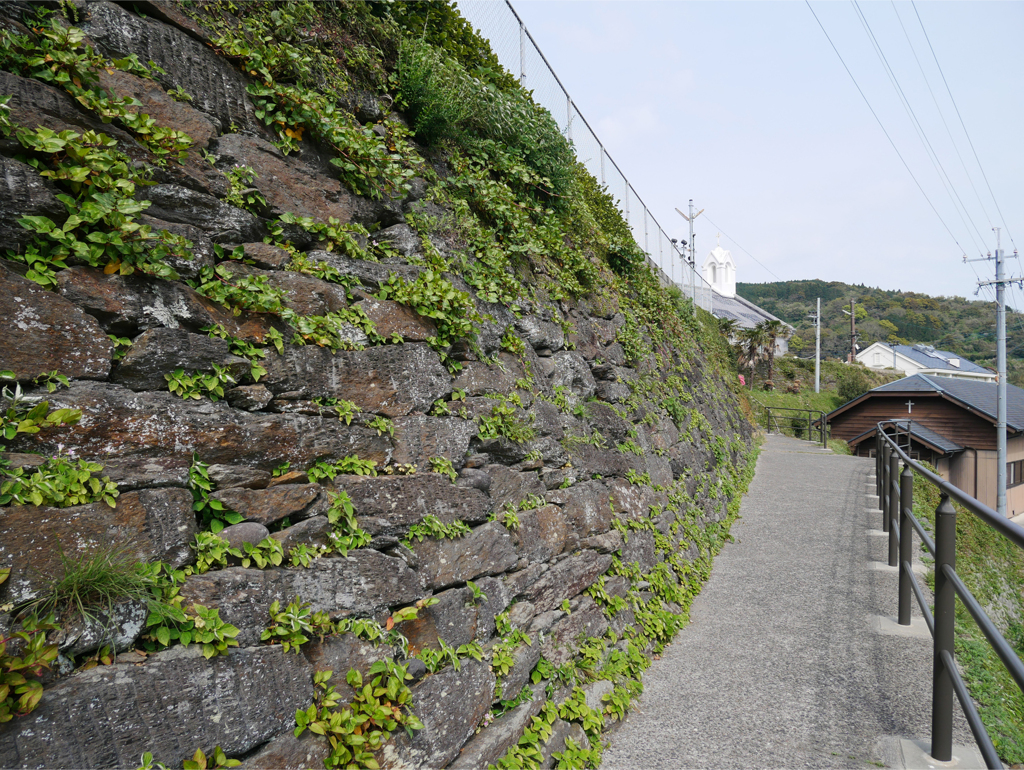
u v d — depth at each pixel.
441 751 2.85
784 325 34.75
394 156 4.58
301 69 3.92
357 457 3.21
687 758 3.53
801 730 3.70
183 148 2.94
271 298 2.96
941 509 2.97
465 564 3.57
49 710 1.72
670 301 12.62
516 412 4.64
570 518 4.88
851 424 27.47
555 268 6.62
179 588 2.21
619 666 4.48
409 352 3.78
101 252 2.39
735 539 8.45
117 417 2.25
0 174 2.20
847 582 6.32
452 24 6.57
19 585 1.81
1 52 2.42
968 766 3.07
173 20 3.26
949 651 3.04
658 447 7.53
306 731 2.36
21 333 2.09
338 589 2.76
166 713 1.96
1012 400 29.89
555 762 3.45
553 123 7.24
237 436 2.64
